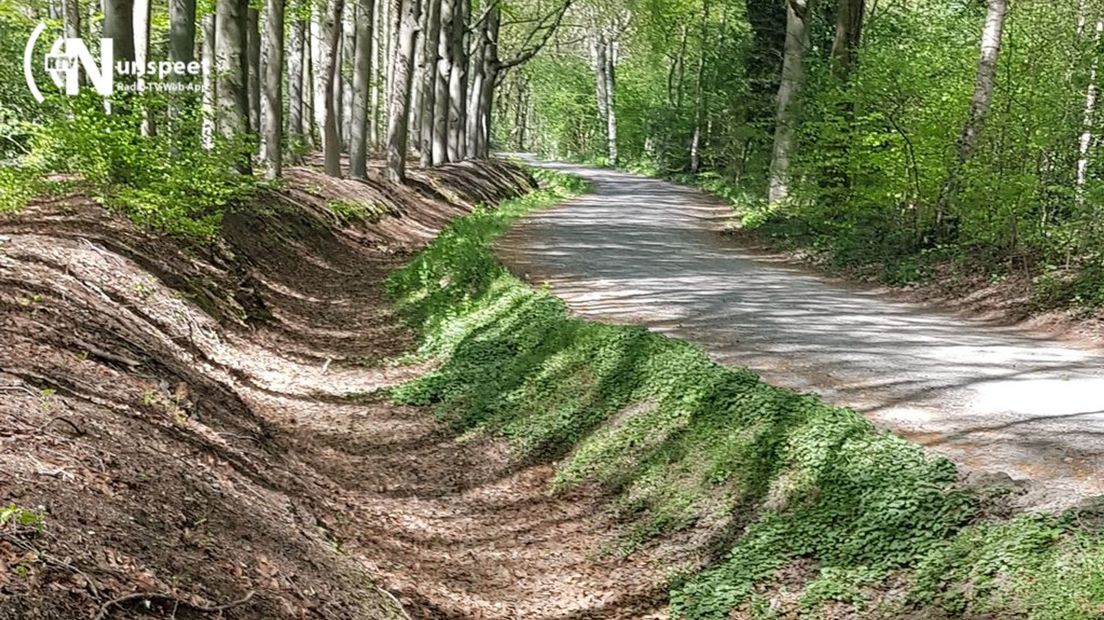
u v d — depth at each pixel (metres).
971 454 6.96
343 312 14.70
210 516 5.77
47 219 11.09
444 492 8.92
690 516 7.66
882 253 17.47
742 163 37.72
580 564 7.57
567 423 9.70
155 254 11.40
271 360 11.45
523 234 22.72
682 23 51.62
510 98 88.69
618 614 6.75
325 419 10.16
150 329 9.43
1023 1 17.70
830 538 6.64
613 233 23.73
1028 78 15.51
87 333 7.95
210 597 4.79
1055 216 14.66
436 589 6.92
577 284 15.30
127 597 4.25
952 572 5.77
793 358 10.09
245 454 7.57
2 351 6.67
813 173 20.88
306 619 5.24
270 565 5.63
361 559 6.95
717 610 6.46
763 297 14.31
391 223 23.25
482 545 7.91
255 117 24.14
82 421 5.96
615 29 65.88
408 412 10.77
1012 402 8.27
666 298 14.04
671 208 33.12
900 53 18.42
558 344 11.10
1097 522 5.59
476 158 44.22
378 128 45.72
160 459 6.10
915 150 16.95
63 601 3.95
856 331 11.65
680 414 8.80
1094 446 6.95
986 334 11.60
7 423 5.43
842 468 7.09
